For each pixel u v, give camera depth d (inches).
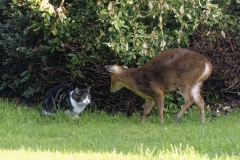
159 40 514.3
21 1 551.5
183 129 441.7
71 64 532.4
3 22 591.5
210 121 498.6
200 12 524.4
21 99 585.0
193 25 527.5
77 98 505.0
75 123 493.0
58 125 475.2
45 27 521.7
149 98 498.3
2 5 567.5
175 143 372.8
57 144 384.5
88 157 321.1
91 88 552.1
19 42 553.6
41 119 506.3
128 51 510.3
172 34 530.6
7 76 578.6
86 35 520.1
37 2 522.0
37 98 574.9
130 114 548.4
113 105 551.8
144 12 518.6
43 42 559.2
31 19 538.0
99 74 541.3
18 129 452.8
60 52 547.5
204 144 359.3
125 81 497.7
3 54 583.5
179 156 311.7
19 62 573.3
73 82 553.9
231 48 547.5
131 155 322.0
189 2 515.5
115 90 510.3
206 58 488.7
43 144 384.5
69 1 539.2
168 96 529.0
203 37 538.3
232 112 542.0
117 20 491.8
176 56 480.7
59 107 515.5
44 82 562.6
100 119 513.3
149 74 487.5
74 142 391.9
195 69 471.5
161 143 373.1
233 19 554.3
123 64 534.9
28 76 557.0
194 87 479.2
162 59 486.6
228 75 548.4
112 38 506.9
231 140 374.0
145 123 493.4
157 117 522.9
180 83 476.4
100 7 508.1
